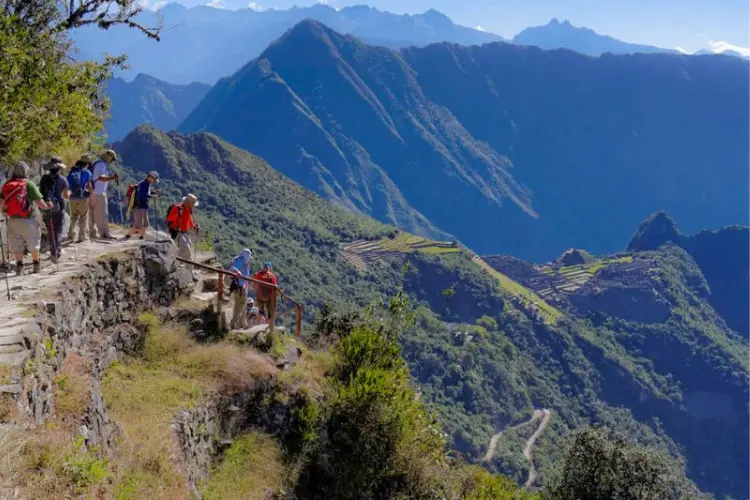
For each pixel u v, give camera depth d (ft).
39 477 19.92
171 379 40.01
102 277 38.78
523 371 444.14
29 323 26.58
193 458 36.24
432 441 55.47
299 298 365.61
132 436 31.89
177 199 421.59
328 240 495.41
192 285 51.42
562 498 62.75
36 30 52.80
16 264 34.42
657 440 484.74
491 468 307.78
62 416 25.62
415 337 381.81
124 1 60.44
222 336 48.26
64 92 52.31
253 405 44.52
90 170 46.09
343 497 45.03
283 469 42.98
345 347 57.16
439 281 500.74
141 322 42.52
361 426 47.70
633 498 59.47
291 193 556.10
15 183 34.06
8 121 43.16
